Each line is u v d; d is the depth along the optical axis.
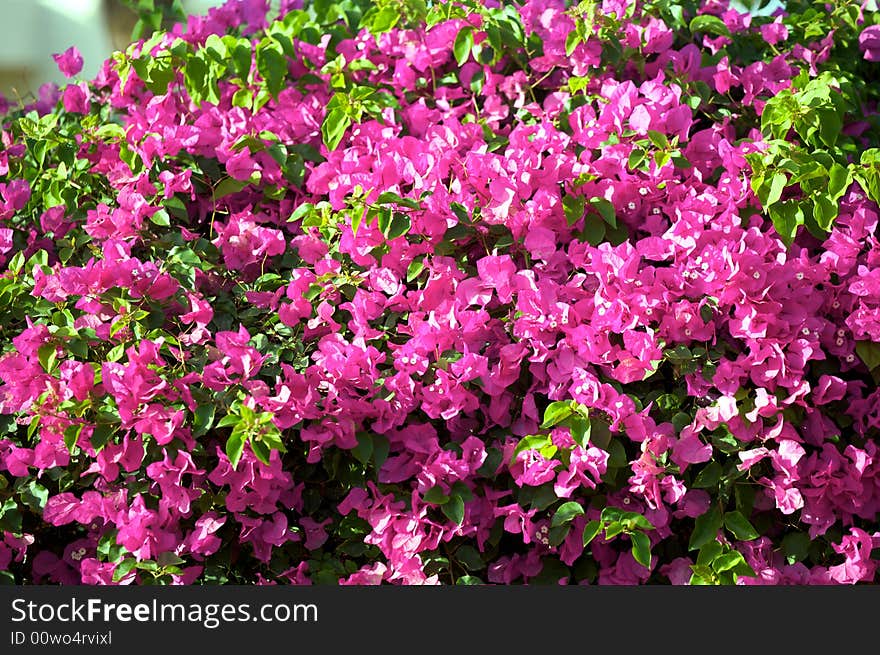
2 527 1.94
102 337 1.95
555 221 2.02
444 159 2.04
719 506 1.92
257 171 2.08
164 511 1.90
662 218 2.04
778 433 1.91
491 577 1.96
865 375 2.01
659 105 2.06
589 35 2.12
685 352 1.92
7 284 2.01
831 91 2.03
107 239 2.06
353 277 2.00
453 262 1.99
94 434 1.89
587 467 1.90
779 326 1.93
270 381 1.96
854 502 1.94
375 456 1.93
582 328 1.93
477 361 1.92
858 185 2.04
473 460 1.93
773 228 1.99
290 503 1.94
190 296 1.97
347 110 2.09
